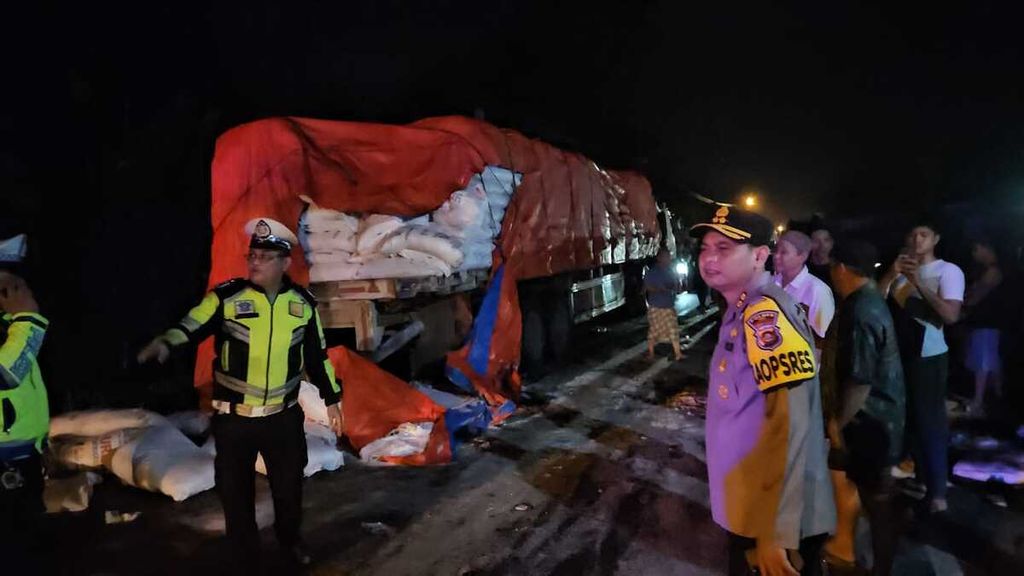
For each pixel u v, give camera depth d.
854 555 4.20
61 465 5.72
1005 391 7.89
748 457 2.66
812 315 4.39
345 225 6.70
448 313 8.47
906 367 4.85
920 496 5.39
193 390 8.16
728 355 2.76
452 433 6.86
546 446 7.03
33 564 3.79
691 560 4.57
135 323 8.70
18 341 3.61
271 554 4.63
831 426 3.69
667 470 6.34
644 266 16.70
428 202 7.14
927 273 4.75
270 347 4.01
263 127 6.84
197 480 5.47
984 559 4.44
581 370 11.00
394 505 5.48
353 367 6.73
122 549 4.68
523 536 4.93
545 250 9.56
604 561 4.56
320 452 6.12
